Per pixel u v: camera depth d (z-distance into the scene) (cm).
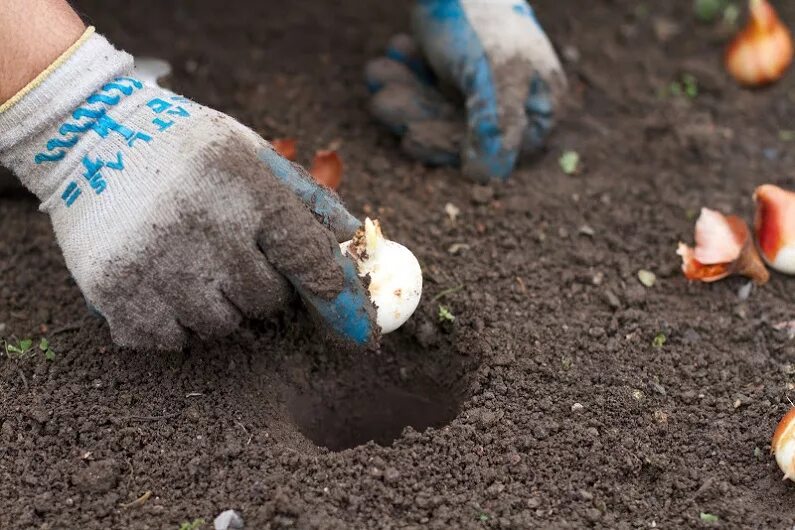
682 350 89
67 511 83
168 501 83
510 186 97
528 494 84
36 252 94
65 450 85
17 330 90
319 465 84
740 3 110
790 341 90
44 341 89
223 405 87
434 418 90
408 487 84
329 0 111
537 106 97
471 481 84
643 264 93
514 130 96
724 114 102
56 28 83
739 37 103
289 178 83
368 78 102
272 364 89
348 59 107
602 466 84
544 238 94
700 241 92
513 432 86
